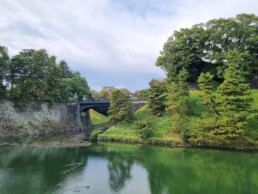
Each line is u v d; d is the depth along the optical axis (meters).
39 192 31.52
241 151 52.16
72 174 39.09
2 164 44.44
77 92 128.88
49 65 93.50
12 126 78.06
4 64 77.75
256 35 77.12
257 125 56.06
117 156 50.53
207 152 52.22
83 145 62.75
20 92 84.25
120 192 31.98
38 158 49.06
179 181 36.16
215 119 54.41
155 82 76.19
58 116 99.69
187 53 79.25
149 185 34.59
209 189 33.06
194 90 78.94
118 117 70.50
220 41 78.06
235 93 54.56
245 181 35.91
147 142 62.25
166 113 69.31
